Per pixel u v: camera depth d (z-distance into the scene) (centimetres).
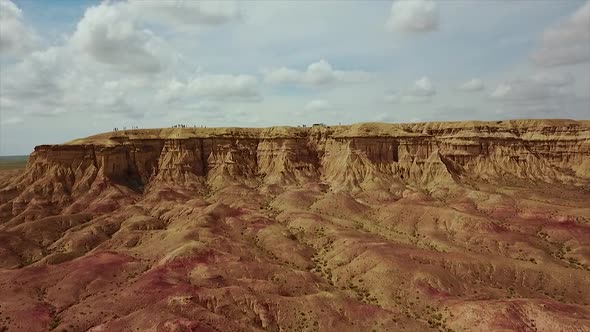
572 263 9894
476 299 7544
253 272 8275
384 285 8169
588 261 9825
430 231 11456
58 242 11075
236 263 8494
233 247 9644
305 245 10719
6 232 10919
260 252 9862
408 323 6788
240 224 11594
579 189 16850
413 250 9438
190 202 13800
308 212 12862
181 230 10662
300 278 8262
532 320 6688
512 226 11950
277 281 8069
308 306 7019
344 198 14288
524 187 16750
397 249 9481
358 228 12156
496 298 7688
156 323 5909
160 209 13750
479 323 6662
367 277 8544
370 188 15975
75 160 15750
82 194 14912
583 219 11756
